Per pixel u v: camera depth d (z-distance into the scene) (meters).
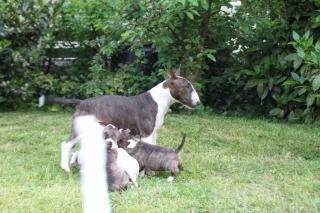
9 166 5.29
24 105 9.30
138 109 5.25
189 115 8.66
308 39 6.56
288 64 8.53
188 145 6.53
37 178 4.87
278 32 8.90
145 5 8.17
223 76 9.32
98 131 2.63
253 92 9.26
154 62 9.39
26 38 9.23
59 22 9.46
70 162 5.16
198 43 8.72
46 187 4.60
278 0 9.11
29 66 9.23
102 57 9.35
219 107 9.56
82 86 9.09
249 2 8.83
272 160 5.87
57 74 9.91
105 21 8.73
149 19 8.18
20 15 9.04
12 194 4.30
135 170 4.62
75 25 9.48
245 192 4.55
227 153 6.21
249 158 5.94
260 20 8.66
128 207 4.02
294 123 8.47
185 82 5.38
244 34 9.30
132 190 4.45
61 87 9.18
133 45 8.51
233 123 8.05
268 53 9.16
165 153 4.88
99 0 8.80
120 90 8.79
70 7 9.38
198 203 4.12
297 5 8.66
